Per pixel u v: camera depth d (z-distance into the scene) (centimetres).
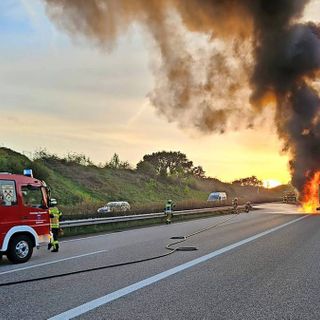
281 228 2192
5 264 1150
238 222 2712
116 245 1516
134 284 828
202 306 662
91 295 740
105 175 6209
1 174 1202
